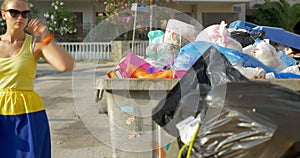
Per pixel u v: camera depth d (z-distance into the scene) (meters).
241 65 5.15
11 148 4.15
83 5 29.61
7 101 4.17
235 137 3.04
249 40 7.11
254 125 2.98
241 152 2.99
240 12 31.72
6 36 4.31
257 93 3.28
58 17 25.38
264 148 2.90
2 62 4.19
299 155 2.83
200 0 29.38
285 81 4.41
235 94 3.30
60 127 8.21
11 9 4.19
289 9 30.62
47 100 11.27
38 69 19.72
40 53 4.35
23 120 4.18
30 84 4.32
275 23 31.00
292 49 9.51
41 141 4.25
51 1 29.39
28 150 4.14
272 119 2.98
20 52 4.25
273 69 5.80
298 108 3.07
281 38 9.28
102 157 6.43
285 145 2.84
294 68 5.95
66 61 4.30
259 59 6.04
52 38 4.30
